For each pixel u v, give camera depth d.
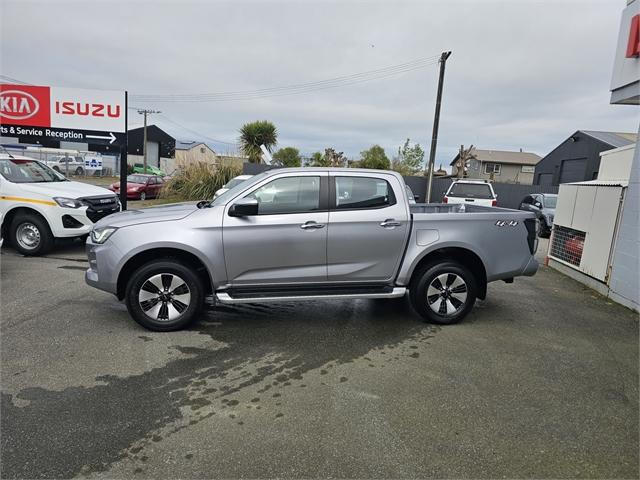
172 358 3.79
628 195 5.77
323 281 4.52
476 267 4.93
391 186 4.62
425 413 3.01
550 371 3.72
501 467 2.48
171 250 4.36
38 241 7.61
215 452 2.55
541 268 8.31
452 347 4.18
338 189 4.51
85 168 37.62
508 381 3.51
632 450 2.67
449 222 4.66
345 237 4.45
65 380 3.35
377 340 4.32
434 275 4.66
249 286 4.43
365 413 3.00
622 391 3.40
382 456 2.55
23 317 4.67
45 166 8.90
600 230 6.54
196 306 4.39
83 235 7.83
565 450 2.65
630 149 8.73
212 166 20.44
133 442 2.62
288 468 2.43
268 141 25.36
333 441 2.68
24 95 9.77
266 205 4.40
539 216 14.27
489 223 4.74
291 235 4.35
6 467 2.38
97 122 10.02
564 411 3.09
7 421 2.79
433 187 23.59
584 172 24.23
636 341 4.47
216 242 4.26
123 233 4.25
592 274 6.70
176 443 2.62
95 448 2.55
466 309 4.78
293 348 4.07
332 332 4.50
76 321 4.59
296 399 3.16
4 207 7.46
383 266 4.59
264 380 3.45
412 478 2.37
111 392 3.19
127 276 4.41
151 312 4.34
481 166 51.84
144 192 21.06
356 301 5.62
